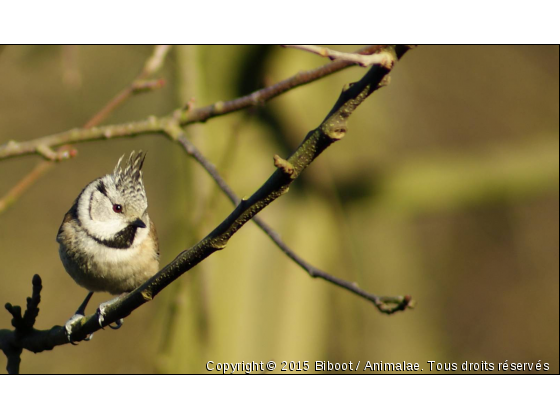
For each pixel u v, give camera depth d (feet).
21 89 53.57
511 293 46.91
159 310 35.81
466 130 46.37
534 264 47.26
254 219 20.61
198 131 35.17
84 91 51.24
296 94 37.37
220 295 33.94
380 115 42.32
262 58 36.47
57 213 53.57
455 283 46.60
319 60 37.93
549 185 38.17
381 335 37.55
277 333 34.30
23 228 52.60
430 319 41.75
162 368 29.22
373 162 39.68
